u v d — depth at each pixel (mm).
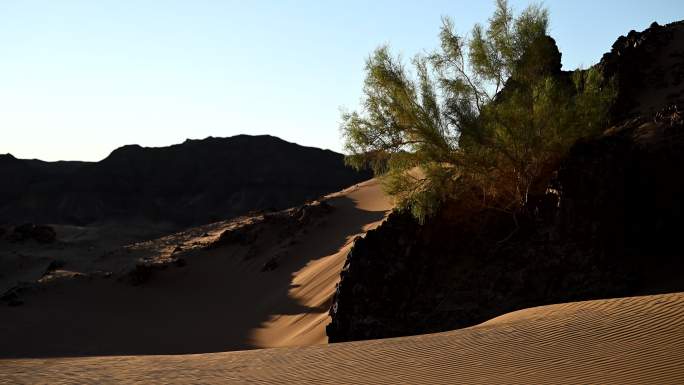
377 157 32375
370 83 32031
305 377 16609
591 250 27438
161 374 18297
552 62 36844
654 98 36531
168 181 175625
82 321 50562
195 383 16734
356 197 70625
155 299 56688
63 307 53969
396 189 31828
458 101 31094
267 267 58344
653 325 17219
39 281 59375
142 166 181125
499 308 27422
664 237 27516
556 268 27562
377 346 19641
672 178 28047
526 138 29719
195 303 55500
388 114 31750
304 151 193250
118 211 163500
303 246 60656
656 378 13391
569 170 28891
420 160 31578
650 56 40375
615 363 14766
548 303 26766
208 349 41094
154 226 154000
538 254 28375
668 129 29891
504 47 31641
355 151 32031
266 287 54812
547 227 29062
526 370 15141
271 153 188875
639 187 28188
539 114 29969
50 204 165375
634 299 20219
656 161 28484
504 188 31234
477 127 30141
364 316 29594
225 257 64375
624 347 15883
